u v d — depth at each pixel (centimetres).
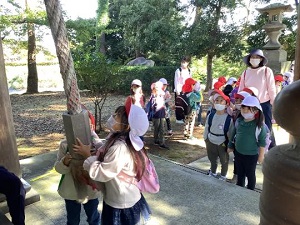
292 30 1286
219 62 1708
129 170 183
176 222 289
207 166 491
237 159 353
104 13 1461
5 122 305
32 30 1387
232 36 1277
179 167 423
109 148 178
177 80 697
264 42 1329
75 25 1240
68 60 160
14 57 1497
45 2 152
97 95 731
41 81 1816
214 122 387
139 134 183
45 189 361
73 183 221
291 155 79
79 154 182
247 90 415
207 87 1404
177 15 1416
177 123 769
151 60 1559
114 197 186
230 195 339
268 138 347
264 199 86
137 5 1481
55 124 818
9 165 310
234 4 1225
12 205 221
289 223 79
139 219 191
